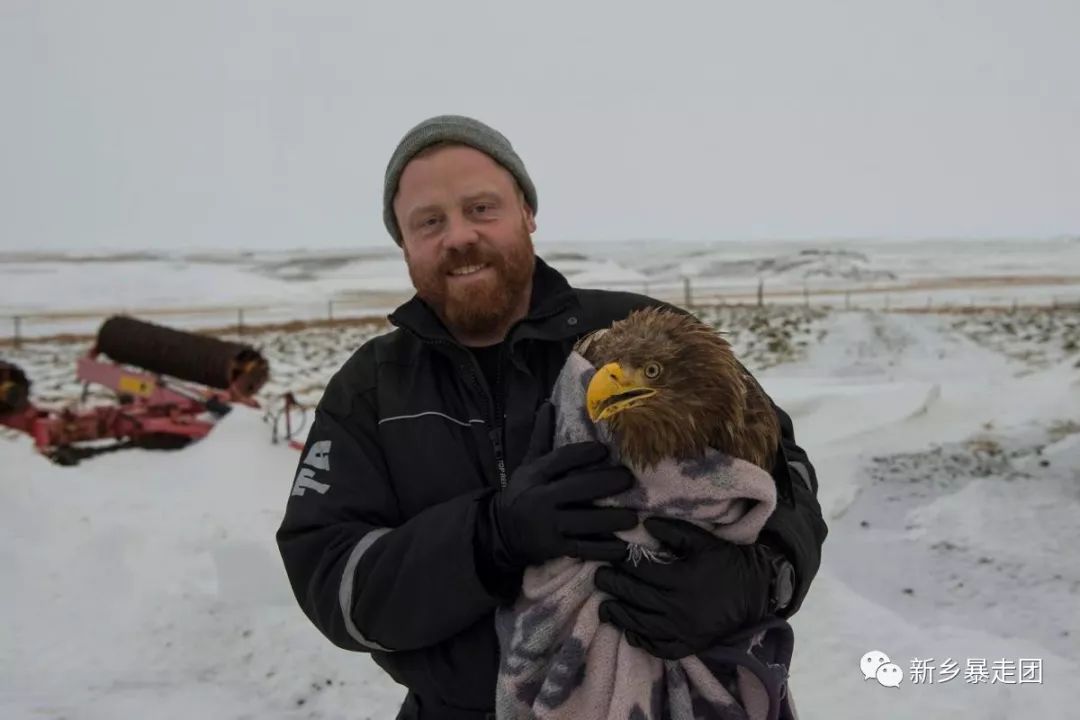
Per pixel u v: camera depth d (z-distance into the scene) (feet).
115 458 24.20
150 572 15.38
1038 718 9.67
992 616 13.01
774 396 24.48
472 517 4.71
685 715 4.49
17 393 25.00
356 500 5.31
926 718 9.80
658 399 4.35
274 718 11.05
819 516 5.46
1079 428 20.85
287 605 14.01
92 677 12.18
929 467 19.44
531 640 4.53
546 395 5.54
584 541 4.45
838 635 11.82
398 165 5.80
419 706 5.44
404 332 5.90
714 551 4.38
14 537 17.12
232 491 21.04
